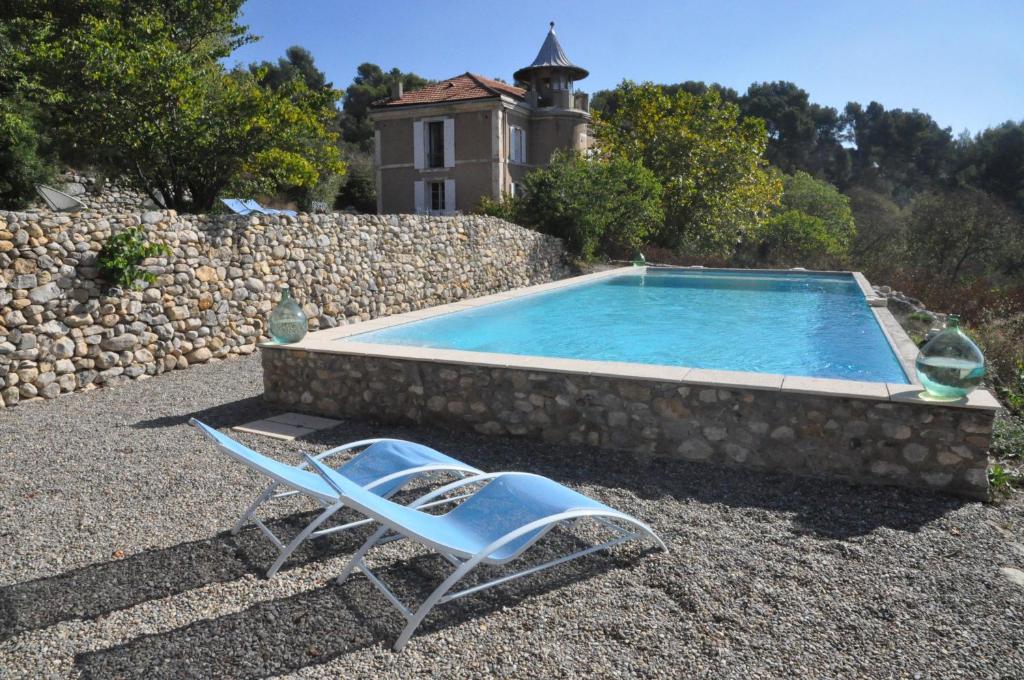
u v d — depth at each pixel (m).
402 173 26.30
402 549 3.38
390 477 3.31
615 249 20.34
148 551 3.37
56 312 7.05
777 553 3.33
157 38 12.06
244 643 2.58
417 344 7.39
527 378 5.11
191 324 8.48
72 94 11.27
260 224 9.52
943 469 4.08
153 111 11.63
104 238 7.59
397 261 11.92
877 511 3.84
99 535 3.56
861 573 3.12
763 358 7.26
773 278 15.72
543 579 3.08
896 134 64.00
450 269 13.28
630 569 3.17
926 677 2.37
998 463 4.71
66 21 15.23
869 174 62.12
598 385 4.88
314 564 3.22
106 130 11.49
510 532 2.66
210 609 2.82
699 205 24.59
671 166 24.44
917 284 16.23
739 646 2.55
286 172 14.80
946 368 3.99
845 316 10.42
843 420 4.26
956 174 51.31
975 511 3.84
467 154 25.06
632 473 4.46
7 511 3.92
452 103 24.83
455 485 3.47
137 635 2.64
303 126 13.66
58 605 2.86
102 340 7.46
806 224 31.47
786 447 4.41
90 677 2.39
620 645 2.57
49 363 6.95
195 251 8.59
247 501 4.01
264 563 3.23
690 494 4.12
